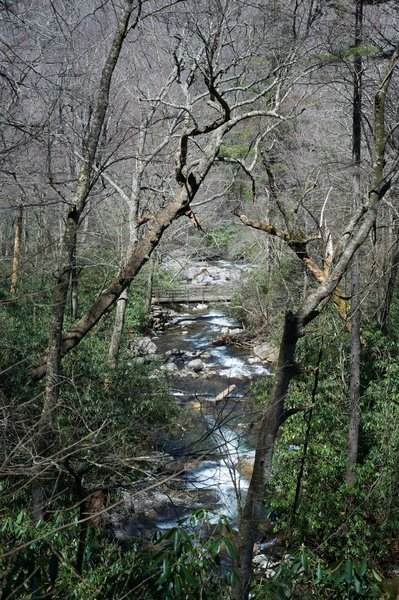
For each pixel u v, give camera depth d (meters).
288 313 6.48
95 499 7.80
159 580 4.00
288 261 23.08
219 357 23.59
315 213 16.92
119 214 19.53
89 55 13.66
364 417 12.61
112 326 18.88
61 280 8.80
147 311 27.09
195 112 17.02
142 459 6.61
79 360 13.47
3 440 5.85
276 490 12.43
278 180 19.28
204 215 22.97
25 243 19.48
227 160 10.36
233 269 32.44
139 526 10.70
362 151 20.30
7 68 9.34
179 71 13.28
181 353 23.80
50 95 10.34
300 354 14.30
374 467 11.71
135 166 15.81
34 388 9.65
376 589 4.38
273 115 10.12
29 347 12.88
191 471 13.02
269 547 10.29
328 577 4.48
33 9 9.85
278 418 6.36
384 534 10.73
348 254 6.75
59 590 4.42
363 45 12.48
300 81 14.59
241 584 4.81
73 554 5.23
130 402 12.70
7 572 4.05
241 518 6.13
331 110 21.03
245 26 13.19
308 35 12.48
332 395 13.69
